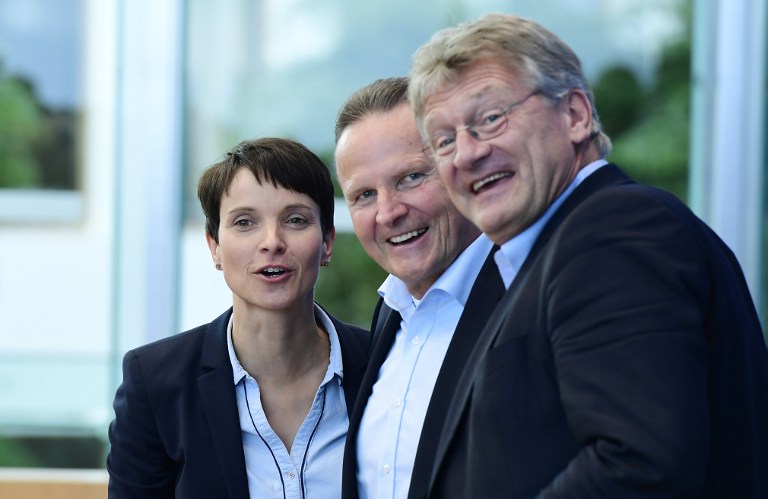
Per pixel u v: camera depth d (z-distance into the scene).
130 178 8.91
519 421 2.50
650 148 8.41
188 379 3.63
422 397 3.24
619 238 2.42
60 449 8.86
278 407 3.68
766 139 8.39
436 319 3.34
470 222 3.42
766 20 8.30
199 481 3.51
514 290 2.69
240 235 3.55
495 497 2.50
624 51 8.37
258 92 8.77
